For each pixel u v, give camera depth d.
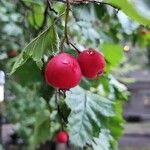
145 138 1.44
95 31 0.34
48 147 0.81
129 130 1.48
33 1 0.26
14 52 0.44
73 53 0.21
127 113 1.58
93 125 0.23
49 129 0.31
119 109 0.28
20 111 0.70
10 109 0.70
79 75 0.17
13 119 0.73
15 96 0.66
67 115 0.23
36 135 0.31
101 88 0.29
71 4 0.22
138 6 0.11
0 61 0.33
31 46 0.18
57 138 0.40
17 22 0.44
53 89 0.25
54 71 0.16
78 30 0.35
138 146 1.40
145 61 1.47
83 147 0.24
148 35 0.41
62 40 0.19
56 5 0.25
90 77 0.18
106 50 0.33
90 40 0.34
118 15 0.27
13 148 0.88
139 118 1.58
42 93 0.25
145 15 0.11
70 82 0.16
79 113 0.23
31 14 0.32
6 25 0.44
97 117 0.24
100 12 0.22
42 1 0.27
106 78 0.28
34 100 0.61
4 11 0.45
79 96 0.24
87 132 0.23
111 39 0.34
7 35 0.45
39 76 0.22
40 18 0.30
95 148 0.24
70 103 0.23
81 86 0.26
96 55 0.18
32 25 0.31
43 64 0.20
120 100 0.31
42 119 0.31
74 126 0.23
